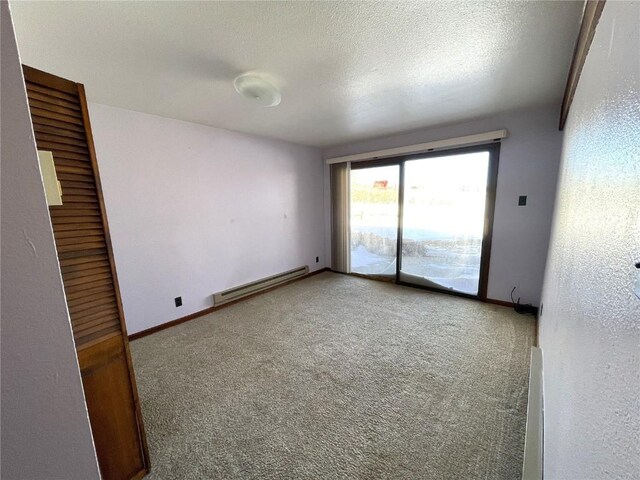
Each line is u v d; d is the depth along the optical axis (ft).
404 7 4.03
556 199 7.89
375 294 12.03
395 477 4.09
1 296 1.12
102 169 7.83
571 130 5.56
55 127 3.08
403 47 5.11
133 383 4.05
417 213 12.31
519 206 9.68
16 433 1.21
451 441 4.67
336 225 15.24
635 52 1.55
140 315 8.78
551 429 3.58
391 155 12.35
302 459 4.42
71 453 1.41
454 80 6.59
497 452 4.45
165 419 5.29
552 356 4.52
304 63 5.66
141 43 4.83
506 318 9.32
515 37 4.82
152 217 8.91
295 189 13.94
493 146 9.93
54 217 3.16
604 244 2.02
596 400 1.85
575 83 5.17
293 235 14.07
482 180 10.48
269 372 6.69
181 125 9.43
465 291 11.43
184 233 9.75
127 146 8.25
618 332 1.54
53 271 1.27
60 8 3.87
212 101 7.64
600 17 2.93
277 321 9.57
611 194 1.94
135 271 8.62
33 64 5.46
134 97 7.27
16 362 1.18
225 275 11.16
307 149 14.43
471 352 7.34
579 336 2.60
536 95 7.70
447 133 10.75
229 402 5.71
